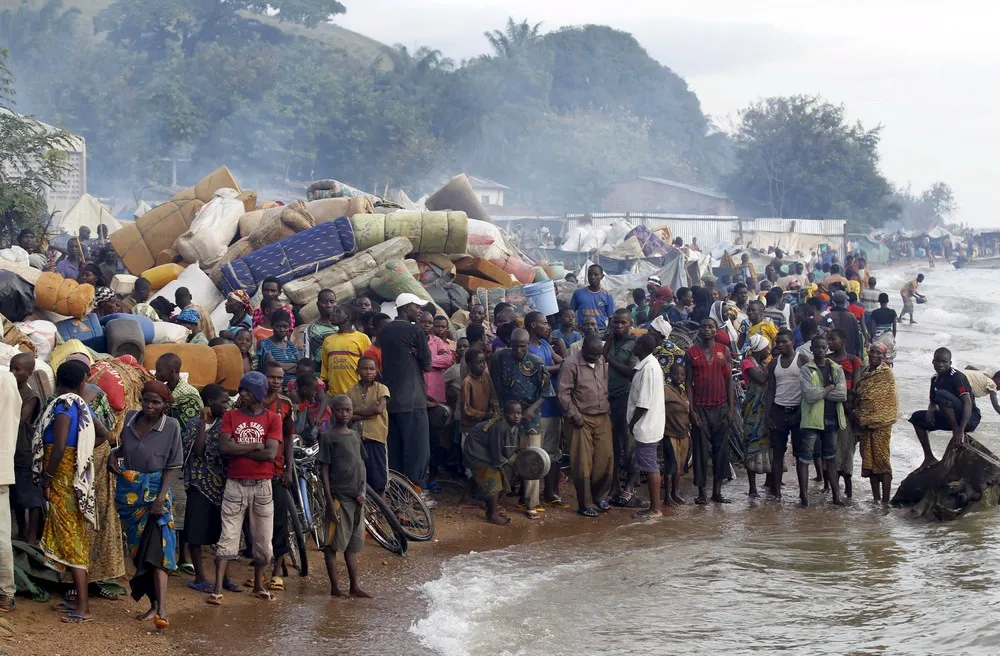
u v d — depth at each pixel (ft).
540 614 28.37
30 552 27.04
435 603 29.14
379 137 257.34
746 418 44.62
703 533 38.14
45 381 29.89
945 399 41.24
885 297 77.36
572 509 41.75
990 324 127.85
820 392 42.11
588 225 203.21
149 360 36.35
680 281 102.37
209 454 28.84
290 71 262.47
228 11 353.92
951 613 27.35
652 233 133.90
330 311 40.83
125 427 27.04
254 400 28.45
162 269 52.03
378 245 51.19
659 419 40.57
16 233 66.69
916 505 41.57
